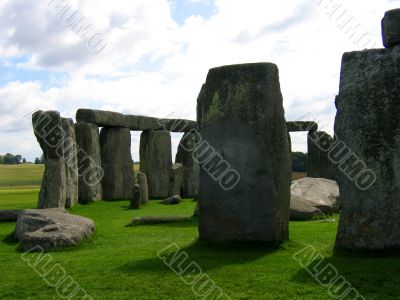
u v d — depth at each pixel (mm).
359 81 10258
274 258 10086
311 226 14648
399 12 9953
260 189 10945
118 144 28953
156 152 31844
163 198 30547
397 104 9914
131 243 12906
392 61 10016
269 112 11023
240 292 8242
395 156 9867
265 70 11070
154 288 8562
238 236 11047
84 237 12891
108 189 28359
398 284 8156
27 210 14297
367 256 9828
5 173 72562
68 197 21703
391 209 9836
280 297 7969
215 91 11430
